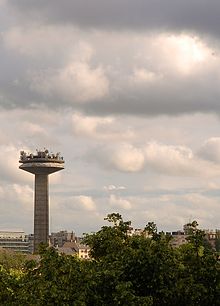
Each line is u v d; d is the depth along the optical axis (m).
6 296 46.94
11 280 48.00
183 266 46.75
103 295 43.47
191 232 49.88
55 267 44.47
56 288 42.75
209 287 47.19
